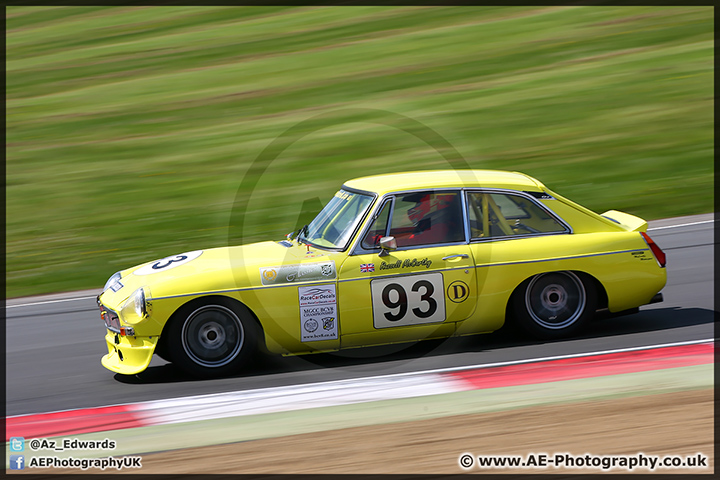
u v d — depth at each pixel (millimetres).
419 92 59719
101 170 50031
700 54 63719
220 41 77625
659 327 21422
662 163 44938
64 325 26500
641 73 60656
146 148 53312
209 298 18953
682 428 14930
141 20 88438
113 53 76562
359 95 59812
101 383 19953
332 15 83875
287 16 84938
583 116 53438
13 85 69250
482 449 14469
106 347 23500
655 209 38250
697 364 18281
